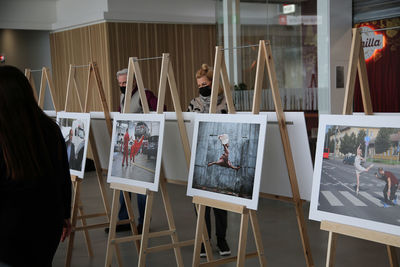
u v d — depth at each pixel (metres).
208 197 2.83
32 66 10.16
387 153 2.07
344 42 5.01
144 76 8.75
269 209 5.41
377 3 5.60
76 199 3.79
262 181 2.91
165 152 3.53
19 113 2.04
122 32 8.49
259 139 2.59
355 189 2.16
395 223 2.02
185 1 9.11
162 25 8.90
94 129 4.09
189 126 3.33
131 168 3.42
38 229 2.10
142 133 3.38
